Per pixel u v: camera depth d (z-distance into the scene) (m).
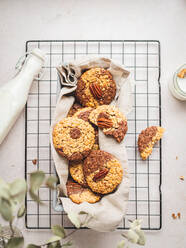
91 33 0.46
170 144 0.46
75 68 0.40
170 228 0.46
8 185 0.20
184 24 0.46
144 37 0.46
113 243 0.45
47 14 0.46
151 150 0.44
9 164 0.46
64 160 0.39
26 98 0.44
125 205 0.38
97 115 0.39
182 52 0.46
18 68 0.43
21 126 0.46
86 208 0.37
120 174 0.39
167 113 0.46
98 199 0.39
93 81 0.40
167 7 0.46
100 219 0.37
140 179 0.46
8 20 0.46
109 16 0.46
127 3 0.46
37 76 0.46
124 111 0.41
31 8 0.46
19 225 0.45
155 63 0.46
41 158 0.46
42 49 0.46
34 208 0.46
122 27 0.46
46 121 0.46
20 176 0.46
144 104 0.46
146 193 0.46
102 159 0.39
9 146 0.46
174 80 0.44
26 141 0.46
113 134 0.39
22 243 0.26
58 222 0.45
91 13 0.46
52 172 0.45
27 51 0.46
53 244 0.28
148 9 0.46
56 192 0.39
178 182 0.46
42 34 0.46
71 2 0.46
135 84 0.46
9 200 0.19
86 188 0.40
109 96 0.41
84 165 0.39
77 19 0.46
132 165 0.46
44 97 0.46
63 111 0.40
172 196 0.46
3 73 0.46
